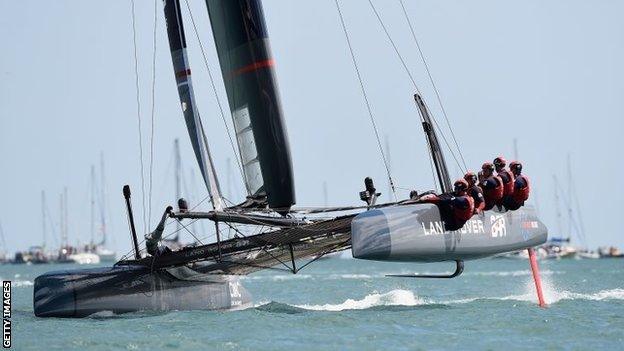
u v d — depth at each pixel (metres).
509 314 74.94
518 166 77.25
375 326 67.81
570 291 108.75
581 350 58.97
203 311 76.50
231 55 74.81
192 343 60.19
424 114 77.25
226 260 75.25
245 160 76.12
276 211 73.88
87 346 59.31
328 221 70.69
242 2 73.88
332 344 60.19
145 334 64.06
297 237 70.50
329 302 96.50
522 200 77.06
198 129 74.38
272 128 73.50
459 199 71.00
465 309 78.75
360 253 67.75
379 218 68.75
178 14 75.31
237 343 60.31
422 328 67.06
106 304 73.44
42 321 71.31
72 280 73.44
